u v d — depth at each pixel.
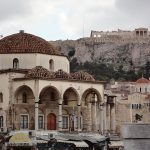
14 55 101.12
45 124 97.12
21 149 74.44
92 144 77.38
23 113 95.88
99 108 101.94
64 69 105.50
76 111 99.19
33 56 100.81
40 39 106.75
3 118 96.69
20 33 107.25
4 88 97.31
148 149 14.30
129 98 177.50
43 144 73.62
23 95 96.56
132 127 14.59
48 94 97.88
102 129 100.75
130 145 14.46
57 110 98.69
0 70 98.38
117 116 153.88
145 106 179.50
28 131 83.75
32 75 93.31
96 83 101.06
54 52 104.12
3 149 76.31
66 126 99.94
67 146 73.19
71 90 99.50
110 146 80.94
